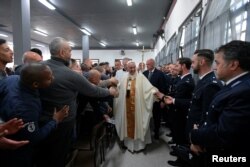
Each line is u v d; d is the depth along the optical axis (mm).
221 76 1208
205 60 1885
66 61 1759
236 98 1063
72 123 1791
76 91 1801
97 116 2568
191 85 2582
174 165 2637
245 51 1121
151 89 3201
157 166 2654
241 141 1078
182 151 1928
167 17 7270
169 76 4395
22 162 1332
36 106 1358
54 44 1699
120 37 11953
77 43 14156
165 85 3752
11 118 1271
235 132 1041
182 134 2770
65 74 1672
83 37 11156
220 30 2385
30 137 1304
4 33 10664
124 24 8883
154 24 8906
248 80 1099
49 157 1704
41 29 9938
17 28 4852
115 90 2643
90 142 2395
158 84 3713
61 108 1671
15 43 4875
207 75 1887
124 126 3199
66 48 1719
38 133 1350
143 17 7789
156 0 6035
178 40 5023
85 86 1799
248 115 1020
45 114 1610
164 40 8273
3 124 1159
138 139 3129
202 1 3182
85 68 3902
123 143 3344
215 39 2533
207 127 1244
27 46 5008
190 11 3941
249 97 1037
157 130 3643
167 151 3125
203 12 3104
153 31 10266
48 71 1391
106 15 7488
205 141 1199
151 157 2924
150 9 6848
